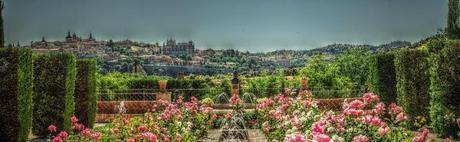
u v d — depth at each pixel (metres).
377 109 8.71
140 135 7.31
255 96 19.69
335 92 18.94
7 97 9.75
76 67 14.09
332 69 22.89
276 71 26.42
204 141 12.75
